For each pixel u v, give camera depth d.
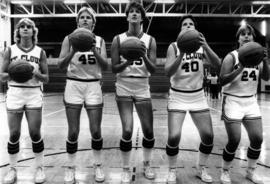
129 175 3.19
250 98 3.11
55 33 26.55
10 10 20.17
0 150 4.48
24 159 3.95
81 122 7.44
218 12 22.97
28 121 3.11
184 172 3.54
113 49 3.19
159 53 26.53
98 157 3.25
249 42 2.94
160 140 5.29
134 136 5.58
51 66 23.23
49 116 8.72
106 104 12.72
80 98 3.12
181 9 20.72
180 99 3.13
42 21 25.80
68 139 3.13
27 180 3.19
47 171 3.52
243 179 3.29
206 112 3.11
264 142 5.19
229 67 3.13
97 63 3.14
